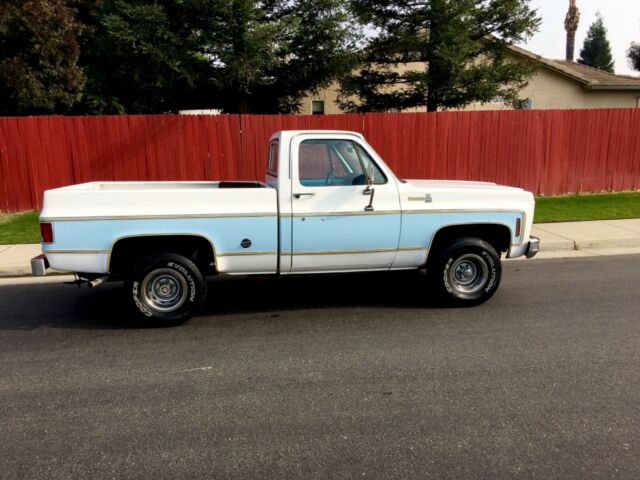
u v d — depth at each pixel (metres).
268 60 15.11
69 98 15.04
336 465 2.82
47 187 11.14
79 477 2.74
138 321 5.09
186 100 17.81
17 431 3.20
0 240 8.69
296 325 5.15
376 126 11.96
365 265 5.41
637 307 5.57
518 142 12.55
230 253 5.09
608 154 13.10
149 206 4.90
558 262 7.71
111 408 3.48
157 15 13.90
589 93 20.83
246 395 3.64
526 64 16.11
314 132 5.16
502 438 3.05
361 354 4.36
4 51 14.03
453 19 14.63
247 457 2.90
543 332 4.83
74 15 16.73
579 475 2.71
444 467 2.79
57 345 4.67
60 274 7.37
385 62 16.34
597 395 3.57
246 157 11.69
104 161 11.26
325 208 5.15
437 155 12.30
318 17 16.05
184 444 3.04
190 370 4.09
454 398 3.55
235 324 5.21
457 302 5.59
